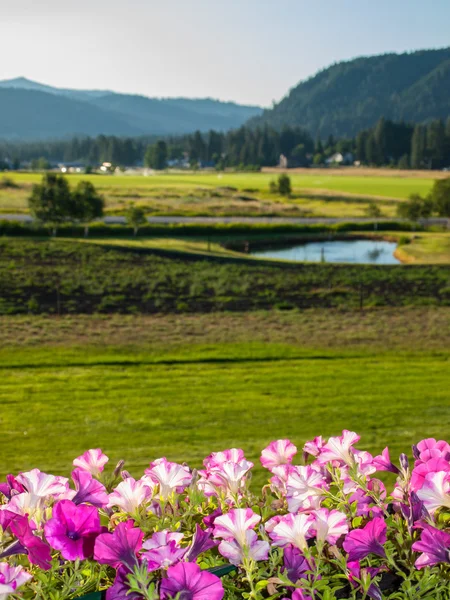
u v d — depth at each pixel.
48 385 22.56
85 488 2.34
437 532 2.12
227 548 2.09
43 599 2.04
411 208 101.62
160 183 199.00
